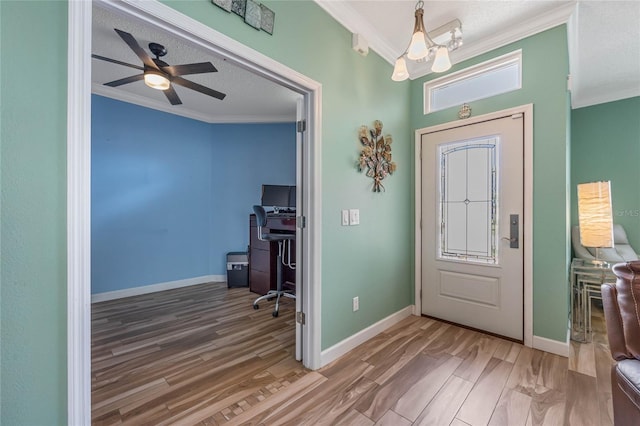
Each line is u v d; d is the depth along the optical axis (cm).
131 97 365
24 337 94
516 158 232
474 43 251
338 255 210
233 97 366
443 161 277
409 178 297
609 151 362
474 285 256
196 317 290
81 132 103
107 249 355
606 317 119
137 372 188
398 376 183
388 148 261
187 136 422
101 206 351
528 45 227
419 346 224
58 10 98
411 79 297
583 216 239
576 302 245
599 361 200
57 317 99
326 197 200
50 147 98
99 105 348
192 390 169
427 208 288
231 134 450
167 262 402
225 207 448
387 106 263
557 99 213
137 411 151
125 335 246
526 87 227
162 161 399
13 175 91
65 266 100
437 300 281
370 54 241
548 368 191
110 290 355
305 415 148
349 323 220
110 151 357
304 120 199
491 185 247
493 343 229
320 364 194
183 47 253
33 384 95
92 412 150
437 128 278
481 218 252
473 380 178
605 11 213
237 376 184
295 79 177
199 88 274
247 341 235
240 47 147
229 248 448
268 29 161
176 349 221
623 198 354
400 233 282
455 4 204
